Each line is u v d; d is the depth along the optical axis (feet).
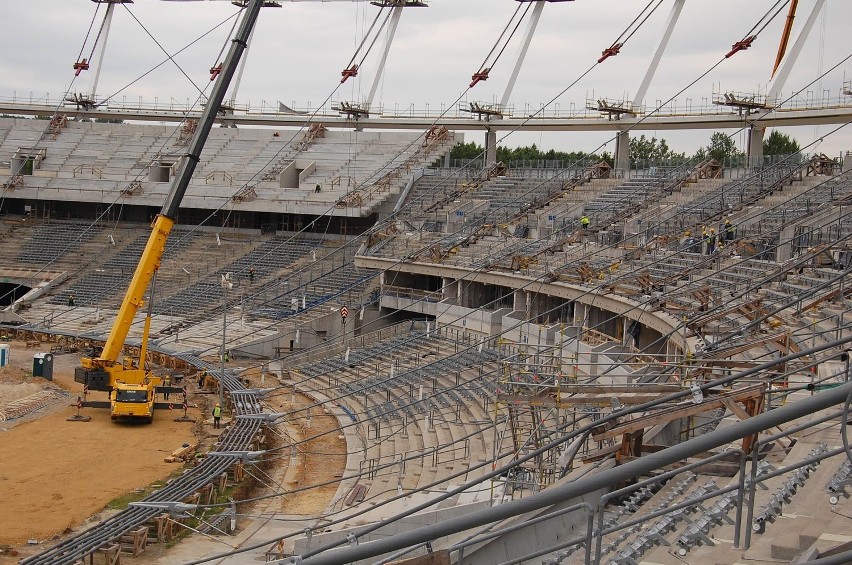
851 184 176.04
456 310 203.10
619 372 120.98
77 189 286.87
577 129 245.04
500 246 212.84
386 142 286.46
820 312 115.14
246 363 199.82
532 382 90.84
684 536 47.29
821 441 65.87
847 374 59.93
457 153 430.61
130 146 309.22
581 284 163.73
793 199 169.27
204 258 263.90
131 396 149.59
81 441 138.92
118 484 117.19
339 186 268.41
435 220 245.86
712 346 93.25
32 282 263.08
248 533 99.19
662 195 210.38
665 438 94.43
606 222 207.21
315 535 84.53
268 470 126.93
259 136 300.61
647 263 168.04
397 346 189.98
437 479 106.83
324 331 217.36
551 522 68.13
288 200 263.70
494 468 97.91
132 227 291.38
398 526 85.30
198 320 227.61
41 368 183.83
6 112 325.01
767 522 48.34
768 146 372.58
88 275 265.54
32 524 101.09
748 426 21.63
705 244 163.73
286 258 256.93
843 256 134.31
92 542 89.40
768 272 137.49
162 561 90.38
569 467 75.66
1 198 293.64
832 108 189.16
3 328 231.71
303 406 162.61
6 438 139.54
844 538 43.60
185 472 120.47
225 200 268.62
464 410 134.10
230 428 141.28
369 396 159.43
